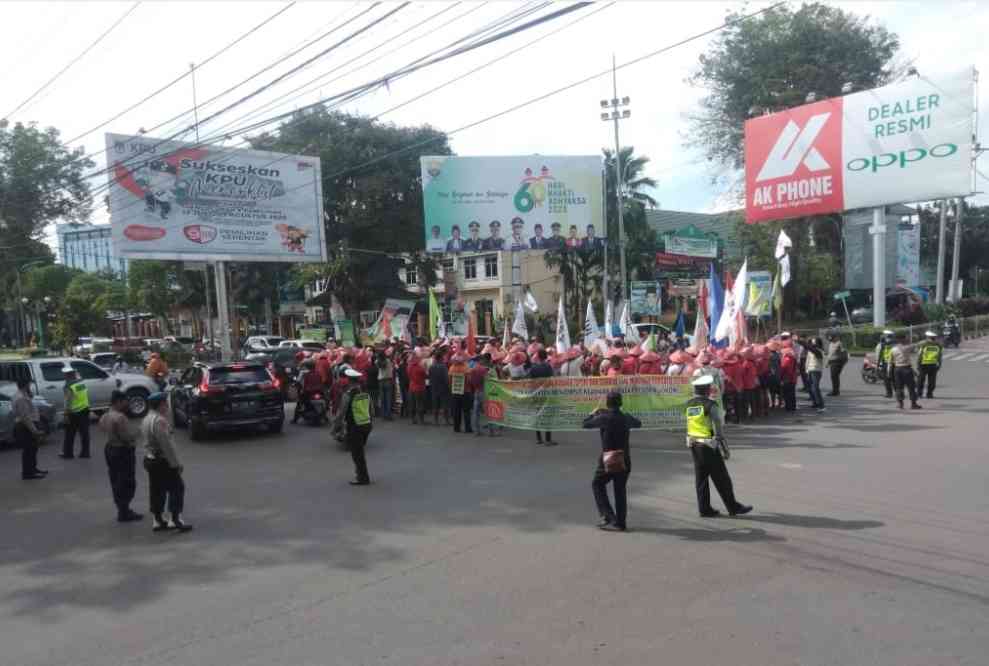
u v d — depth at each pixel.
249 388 14.59
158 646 5.07
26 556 7.37
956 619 4.91
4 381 16.45
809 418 14.62
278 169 26.50
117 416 8.65
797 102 35.44
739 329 15.26
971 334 36.72
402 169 40.47
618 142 33.12
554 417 13.57
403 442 13.58
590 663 4.48
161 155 21.83
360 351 17.05
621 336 20.95
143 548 7.51
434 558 6.75
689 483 9.45
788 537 6.91
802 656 4.45
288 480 10.55
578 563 6.41
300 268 44.72
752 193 22.25
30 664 4.86
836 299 41.59
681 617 5.13
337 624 5.30
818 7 36.09
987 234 62.94
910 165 19.17
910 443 11.26
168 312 58.88
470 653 4.70
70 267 66.00
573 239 30.78
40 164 29.98
